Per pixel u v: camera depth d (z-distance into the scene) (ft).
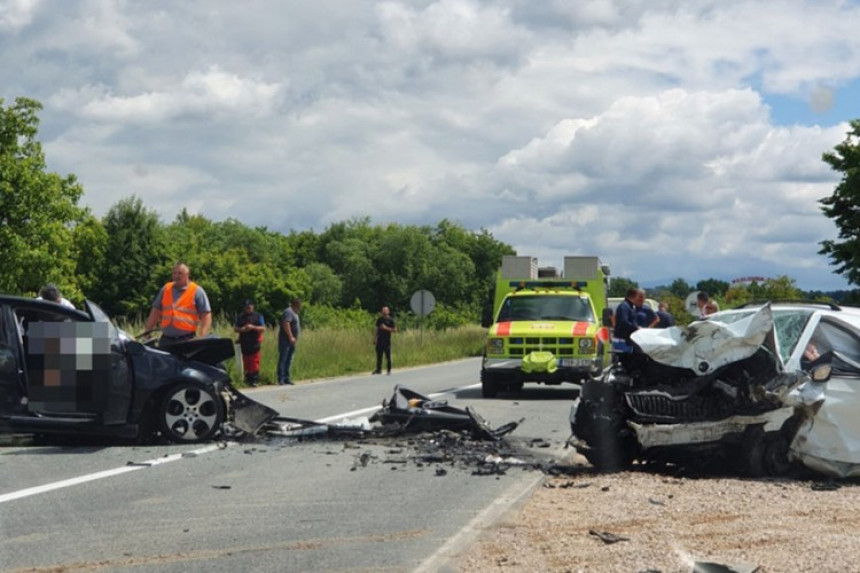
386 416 42.55
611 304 118.73
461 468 34.73
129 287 275.39
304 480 31.91
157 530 24.41
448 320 209.26
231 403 40.70
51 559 21.43
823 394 33.50
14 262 145.59
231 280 272.92
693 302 98.63
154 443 39.70
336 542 23.24
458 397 69.41
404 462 35.70
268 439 40.88
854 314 36.45
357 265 367.45
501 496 29.32
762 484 31.81
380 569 20.77
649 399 34.42
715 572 19.86
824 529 24.50
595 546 22.49
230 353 40.45
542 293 74.74
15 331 37.58
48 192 149.48
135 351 38.91
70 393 37.65
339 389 74.38
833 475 33.68
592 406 35.27
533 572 20.16
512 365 68.13
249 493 29.55
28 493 29.14
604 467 35.32
